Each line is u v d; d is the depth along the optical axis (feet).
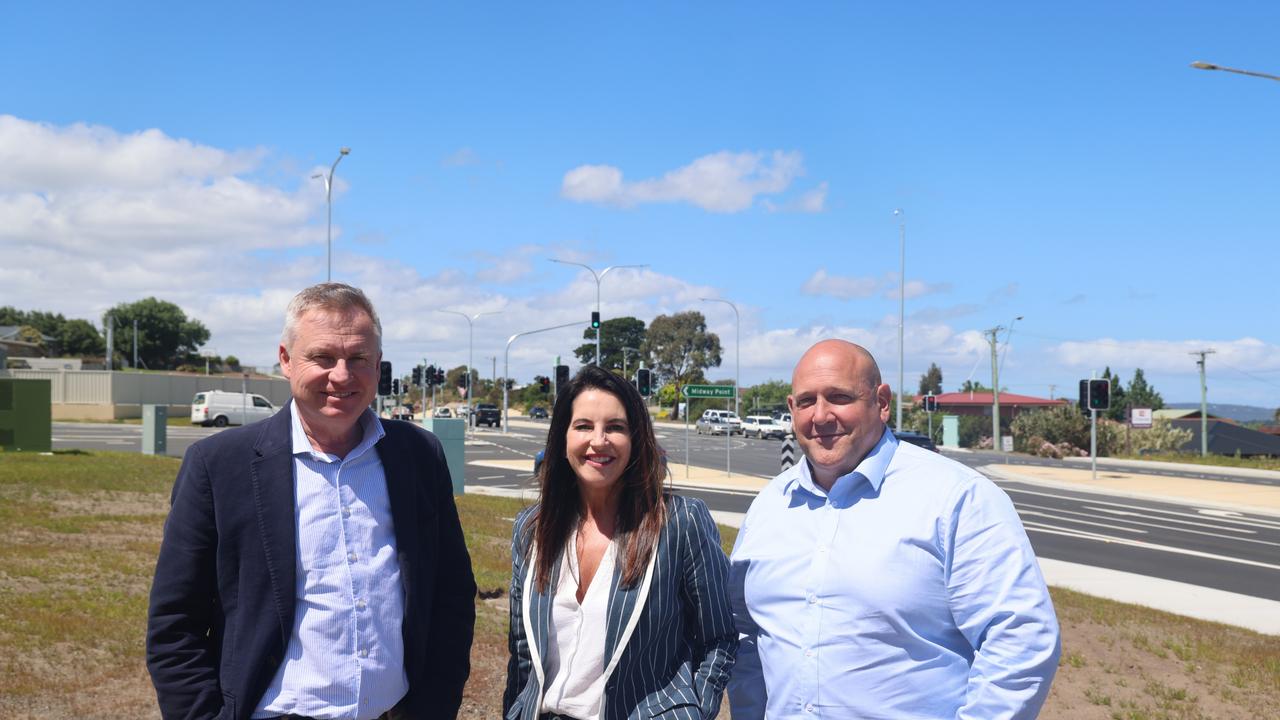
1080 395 97.96
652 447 9.87
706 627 9.78
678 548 9.71
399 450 9.78
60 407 178.60
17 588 26.16
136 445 103.71
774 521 10.05
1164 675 24.16
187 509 9.04
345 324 9.23
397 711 9.61
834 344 9.80
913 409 235.81
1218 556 49.67
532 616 9.77
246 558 8.96
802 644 9.38
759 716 10.16
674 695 9.46
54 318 321.32
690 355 347.77
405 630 9.47
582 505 10.09
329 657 8.99
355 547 9.27
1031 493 86.33
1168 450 156.97
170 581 8.94
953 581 9.02
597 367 9.96
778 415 199.72
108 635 22.17
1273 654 27.20
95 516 41.24
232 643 8.97
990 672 8.66
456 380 381.60
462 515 48.39
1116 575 42.11
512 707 9.98
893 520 9.21
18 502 44.16
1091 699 21.59
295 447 9.25
